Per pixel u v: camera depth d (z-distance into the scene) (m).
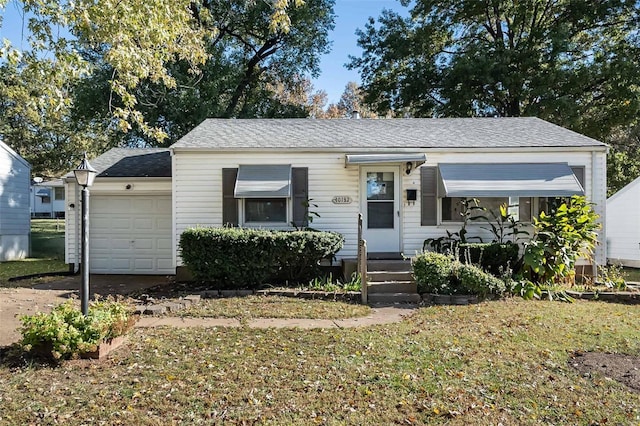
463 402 4.33
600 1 21.08
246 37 27.09
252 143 11.85
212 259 10.05
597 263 11.61
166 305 8.27
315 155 11.70
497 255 10.67
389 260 11.16
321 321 7.54
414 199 11.77
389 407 4.22
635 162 25.11
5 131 26.03
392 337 6.47
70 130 25.50
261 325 7.21
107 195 13.38
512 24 24.30
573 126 20.78
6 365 5.18
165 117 22.22
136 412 4.07
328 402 4.31
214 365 5.25
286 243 10.09
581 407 4.25
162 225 13.39
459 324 7.23
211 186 11.63
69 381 4.75
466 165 11.58
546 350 5.86
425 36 24.80
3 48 6.57
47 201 48.12
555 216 10.39
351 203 11.76
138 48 9.11
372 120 14.42
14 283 11.55
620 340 6.34
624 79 19.72
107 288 10.87
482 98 23.05
